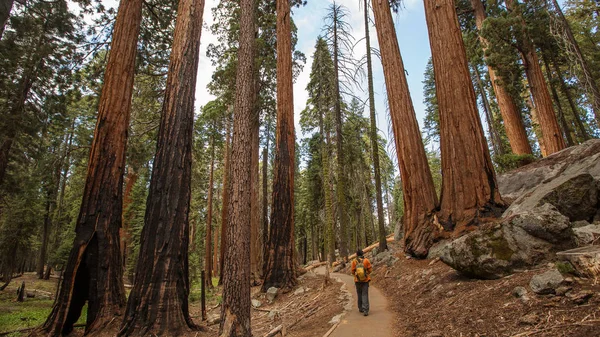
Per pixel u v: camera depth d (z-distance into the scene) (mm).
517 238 5418
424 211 10211
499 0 16906
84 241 7734
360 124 19891
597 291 3381
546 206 5797
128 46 9484
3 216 21609
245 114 6270
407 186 10820
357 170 23484
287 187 12977
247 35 6824
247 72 6586
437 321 4898
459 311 4820
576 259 3865
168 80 8672
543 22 15305
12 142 15695
